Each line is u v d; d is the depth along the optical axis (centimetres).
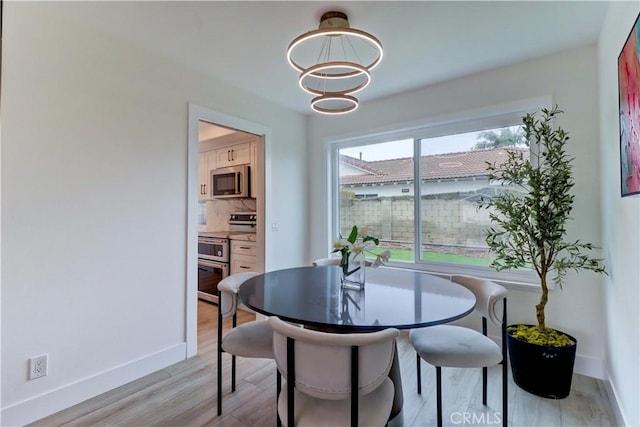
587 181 221
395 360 165
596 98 218
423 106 299
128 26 200
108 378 206
